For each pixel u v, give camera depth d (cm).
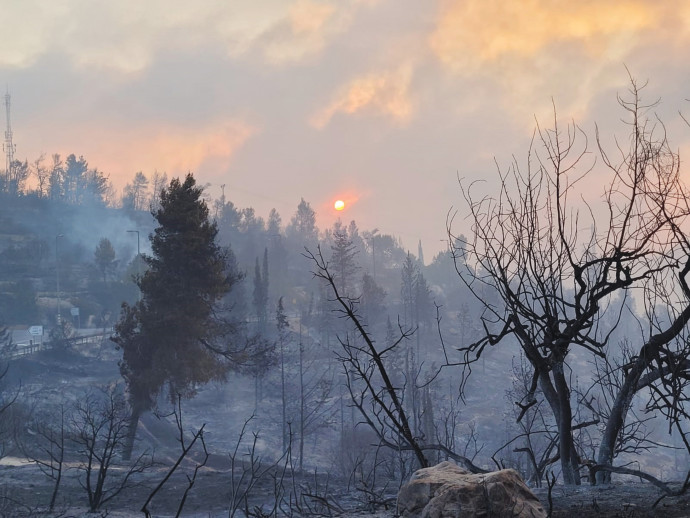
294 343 12006
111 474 1927
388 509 787
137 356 3806
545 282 770
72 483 1727
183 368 3825
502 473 509
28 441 2547
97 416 3067
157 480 1819
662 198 718
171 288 3866
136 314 3850
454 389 7988
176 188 4069
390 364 6269
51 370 7575
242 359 4219
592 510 634
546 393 841
